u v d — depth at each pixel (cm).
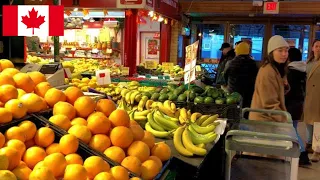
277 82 341
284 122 324
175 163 219
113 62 860
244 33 1071
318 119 495
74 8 689
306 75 521
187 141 237
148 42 1059
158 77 662
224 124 307
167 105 314
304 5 918
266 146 250
